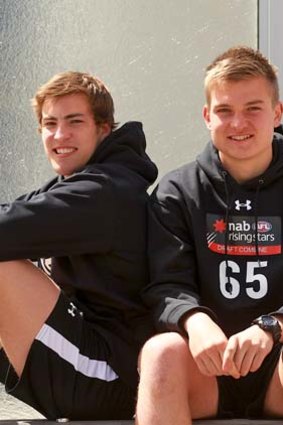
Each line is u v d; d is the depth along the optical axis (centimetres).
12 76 527
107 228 385
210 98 387
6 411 493
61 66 521
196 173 390
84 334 377
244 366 340
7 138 524
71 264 391
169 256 381
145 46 509
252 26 494
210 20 500
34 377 371
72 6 520
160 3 507
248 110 380
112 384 376
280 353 364
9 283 368
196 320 351
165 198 390
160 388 338
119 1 514
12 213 374
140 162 409
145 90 509
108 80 514
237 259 380
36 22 524
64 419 377
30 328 368
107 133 415
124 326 386
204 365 342
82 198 382
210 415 363
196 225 383
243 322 376
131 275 390
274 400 366
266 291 375
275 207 383
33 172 521
